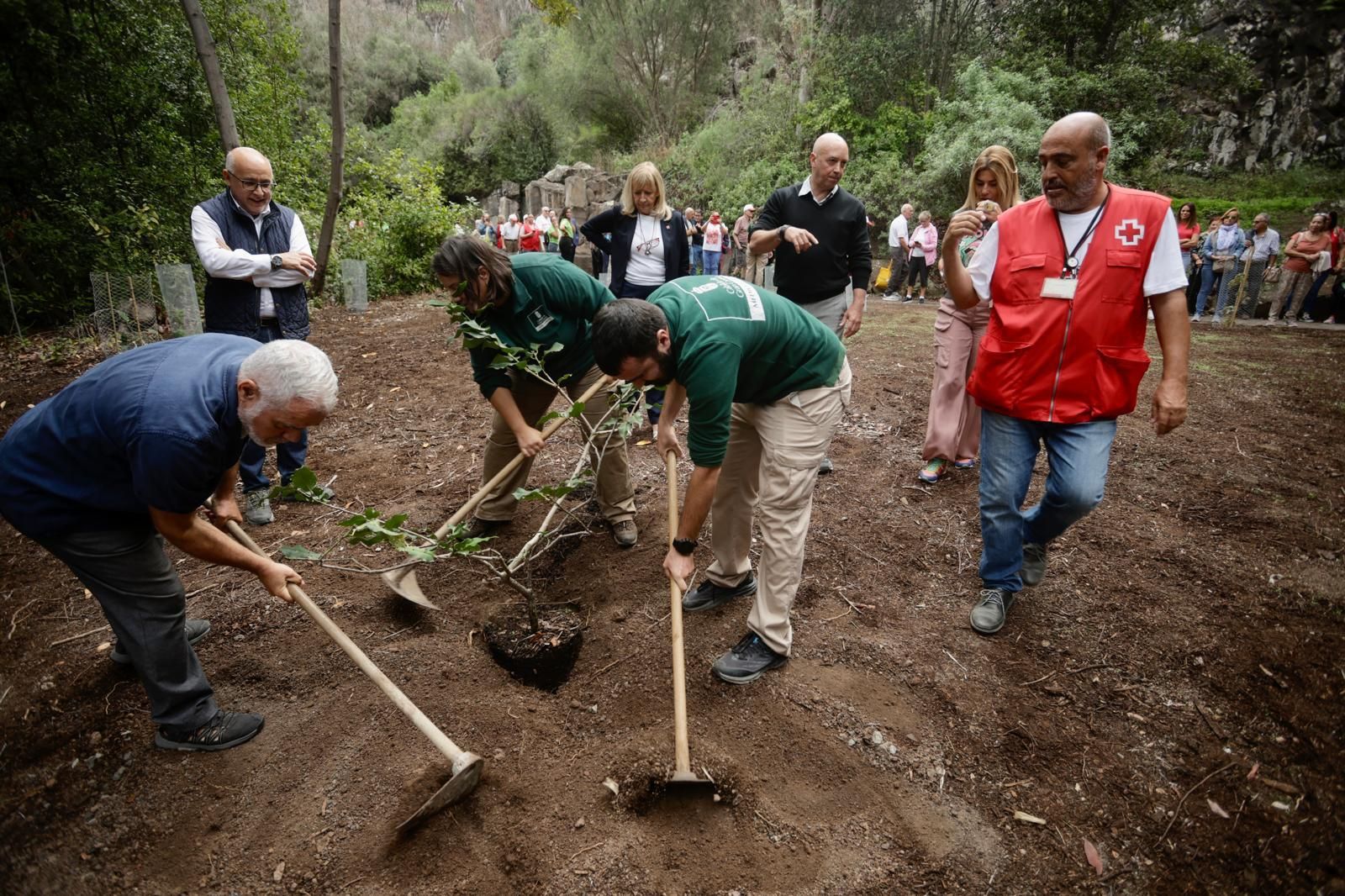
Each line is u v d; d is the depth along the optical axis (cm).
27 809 222
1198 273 1114
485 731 243
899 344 779
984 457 287
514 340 305
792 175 1820
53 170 877
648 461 441
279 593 228
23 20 822
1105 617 302
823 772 229
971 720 250
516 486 358
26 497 201
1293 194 1694
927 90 1688
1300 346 841
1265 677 271
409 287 1170
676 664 231
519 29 4166
